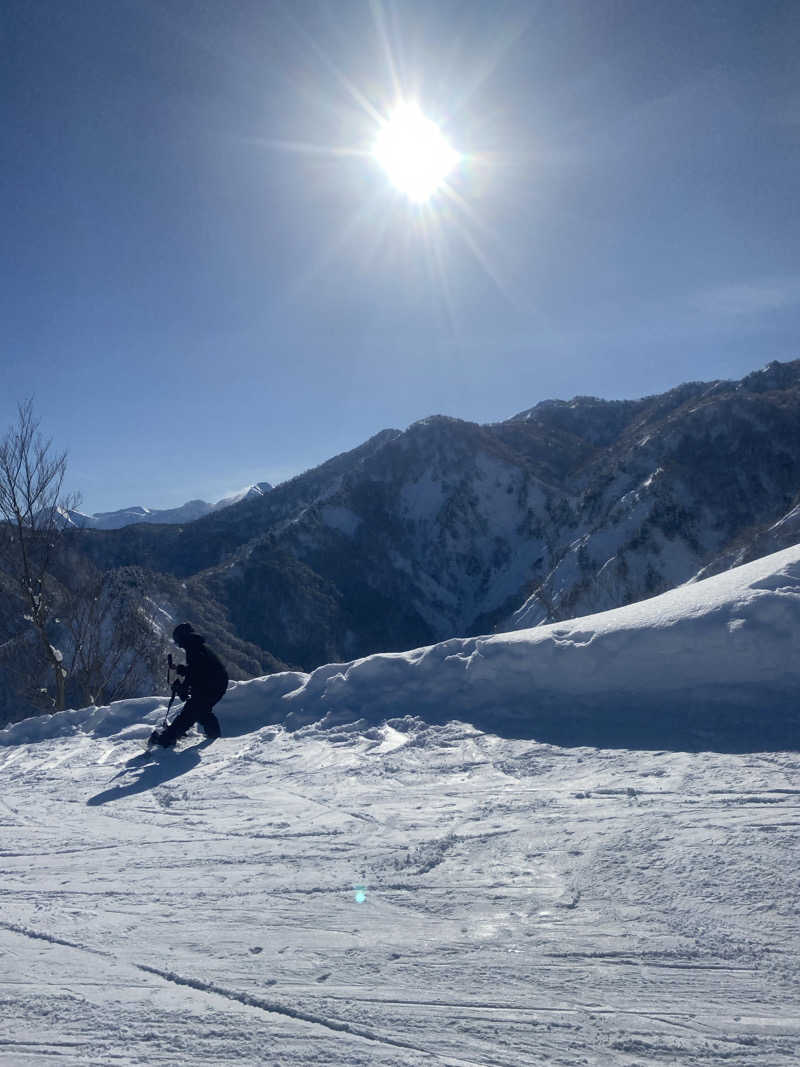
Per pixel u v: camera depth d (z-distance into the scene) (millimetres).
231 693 8797
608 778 5195
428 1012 2820
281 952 3344
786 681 5762
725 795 4605
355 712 7793
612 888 3697
